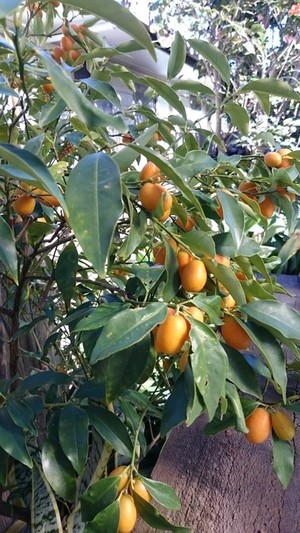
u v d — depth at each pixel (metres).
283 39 3.29
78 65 0.65
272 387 0.66
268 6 3.14
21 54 0.40
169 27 3.01
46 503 0.59
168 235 0.45
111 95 0.52
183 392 0.46
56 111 0.54
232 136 2.95
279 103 3.13
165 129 0.68
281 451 0.47
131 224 0.42
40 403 0.53
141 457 0.72
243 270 0.48
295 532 0.52
